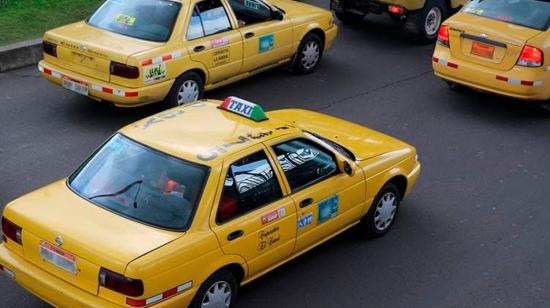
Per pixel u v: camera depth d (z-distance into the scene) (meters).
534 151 9.91
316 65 12.12
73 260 5.41
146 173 5.97
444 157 9.59
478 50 10.39
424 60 13.01
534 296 6.97
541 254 7.65
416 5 13.17
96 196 5.93
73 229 5.52
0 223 7.43
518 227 8.12
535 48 9.98
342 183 6.86
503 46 10.16
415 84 11.91
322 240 6.95
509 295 6.96
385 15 15.35
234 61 10.39
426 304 6.73
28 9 12.73
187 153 6.02
